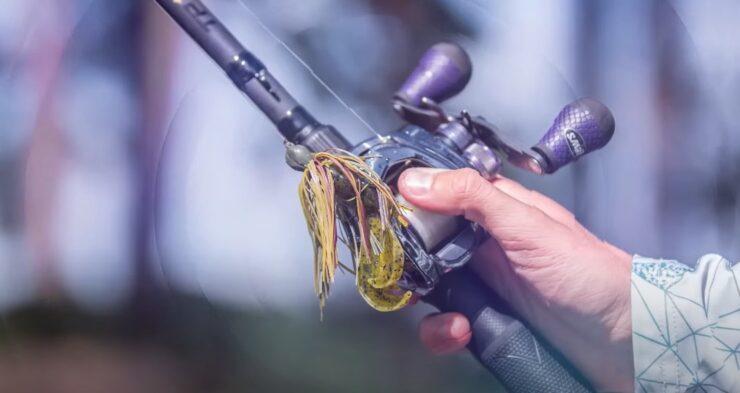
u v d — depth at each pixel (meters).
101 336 1.41
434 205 0.67
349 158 0.65
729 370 0.70
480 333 0.70
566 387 0.69
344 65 1.02
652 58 1.12
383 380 1.17
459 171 0.68
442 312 0.71
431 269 0.66
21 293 1.41
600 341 0.72
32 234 1.38
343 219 0.66
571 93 1.03
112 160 1.34
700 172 1.13
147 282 1.35
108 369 1.37
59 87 1.34
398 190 0.67
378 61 1.03
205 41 0.70
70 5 1.35
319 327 1.19
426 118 0.72
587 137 0.70
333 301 1.18
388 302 0.66
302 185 0.65
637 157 1.11
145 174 1.32
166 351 1.32
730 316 0.70
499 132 0.70
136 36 1.30
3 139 1.36
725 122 1.15
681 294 0.70
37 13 1.35
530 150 0.70
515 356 0.69
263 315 1.18
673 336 0.70
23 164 1.37
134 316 1.35
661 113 1.12
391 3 1.02
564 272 0.71
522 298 0.73
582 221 1.03
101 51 1.32
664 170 1.12
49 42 1.35
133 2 1.31
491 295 0.71
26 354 1.39
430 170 0.68
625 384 0.73
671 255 1.12
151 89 1.30
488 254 0.73
